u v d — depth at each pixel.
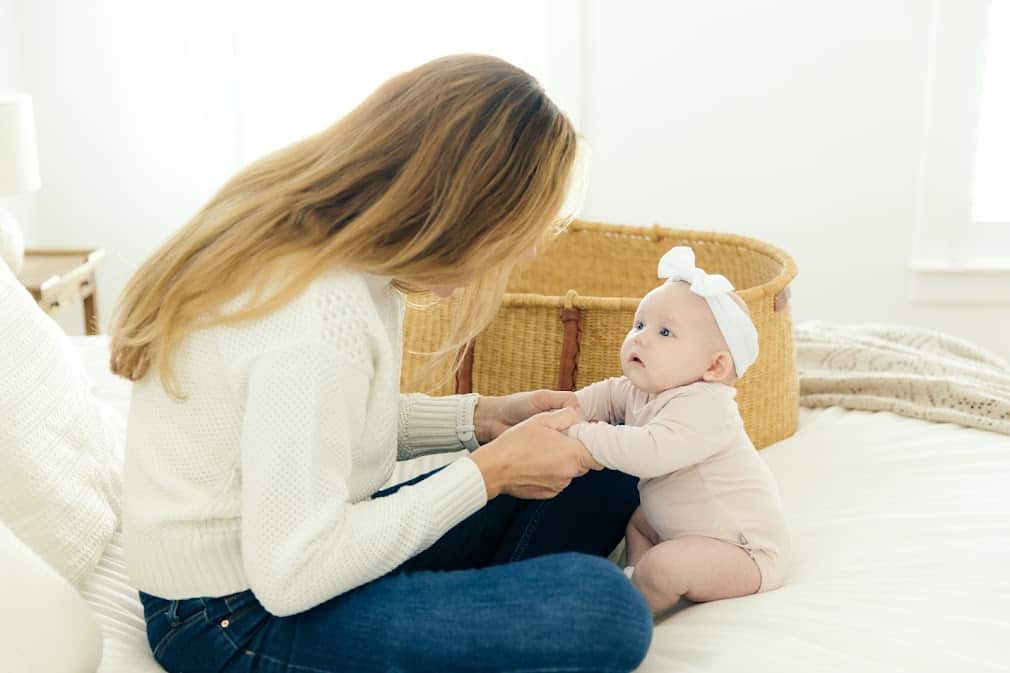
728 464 1.34
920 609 1.23
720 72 3.13
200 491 1.08
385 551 1.05
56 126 3.15
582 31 3.12
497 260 1.09
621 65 3.14
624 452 1.29
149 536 1.09
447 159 1.03
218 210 1.10
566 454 1.22
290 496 1.00
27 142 2.45
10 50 3.00
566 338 1.82
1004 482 1.63
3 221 2.25
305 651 1.06
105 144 3.17
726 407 1.34
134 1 3.07
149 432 1.10
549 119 1.07
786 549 1.34
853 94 3.11
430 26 3.10
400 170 1.04
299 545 1.00
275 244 1.04
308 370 1.00
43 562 1.04
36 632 0.97
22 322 1.36
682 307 1.34
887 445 1.82
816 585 1.32
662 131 3.19
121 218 3.22
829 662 1.11
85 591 1.29
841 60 3.09
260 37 3.09
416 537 1.07
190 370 1.05
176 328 1.03
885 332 2.38
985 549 1.39
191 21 3.08
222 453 1.06
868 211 3.20
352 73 3.12
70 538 1.27
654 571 1.30
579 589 1.01
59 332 1.58
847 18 3.05
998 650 1.14
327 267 1.03
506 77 1.07
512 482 1.18
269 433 1.00
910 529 1.47
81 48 3.09
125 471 1.14
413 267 1.05
